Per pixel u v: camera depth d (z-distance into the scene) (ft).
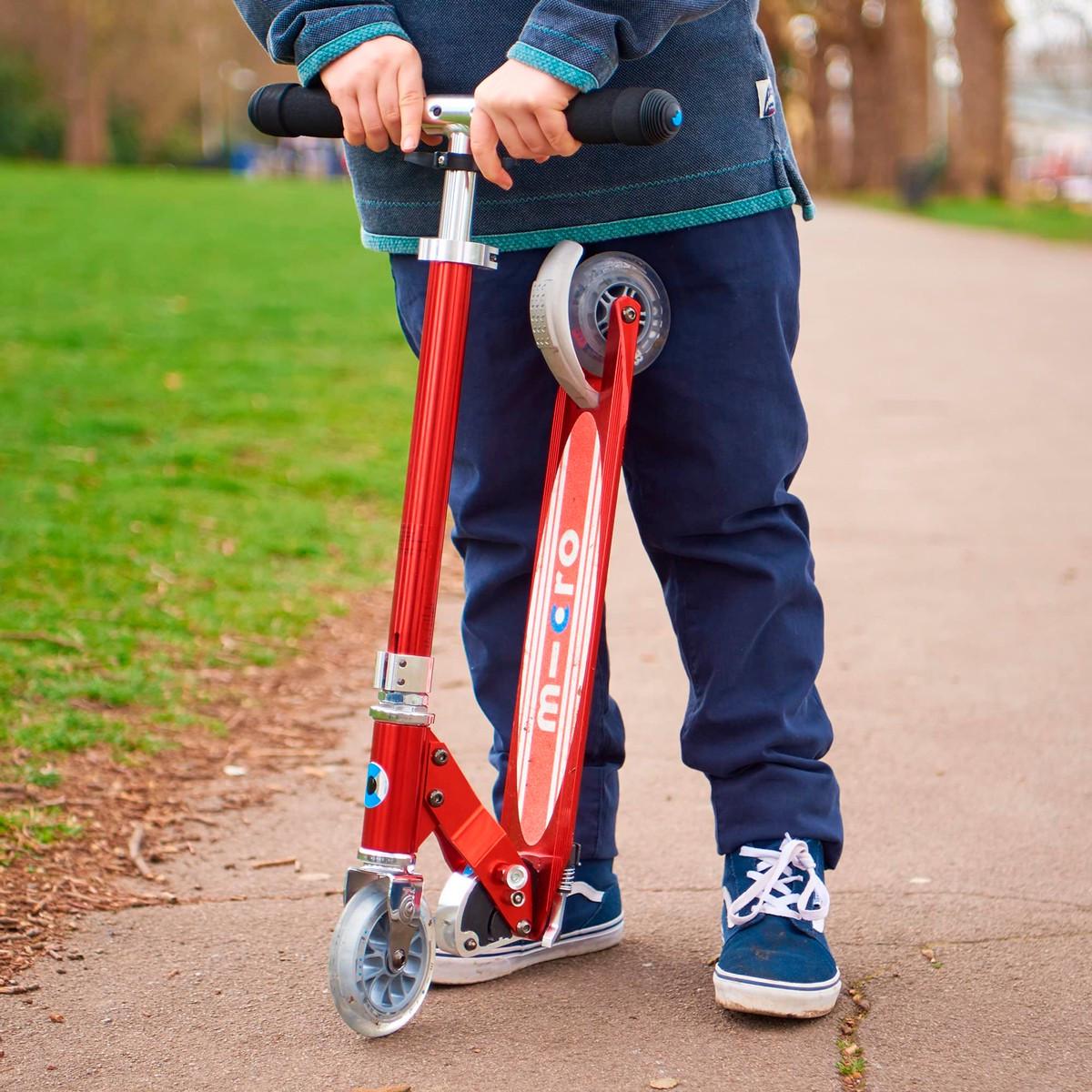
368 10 5.21
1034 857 7.68
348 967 5.21
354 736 9.87
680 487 5.92
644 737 9.84
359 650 11.98
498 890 5.59
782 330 5.87
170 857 7.67
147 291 37.06
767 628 5.99
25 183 85.81
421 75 5.25
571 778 5.72
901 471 19.12
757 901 5.86
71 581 12.87
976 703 10.41
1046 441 21.17
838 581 13.89
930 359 29.91
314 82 5.33
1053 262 54.24
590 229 5.67
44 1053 5.59
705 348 5.74
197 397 22.97
